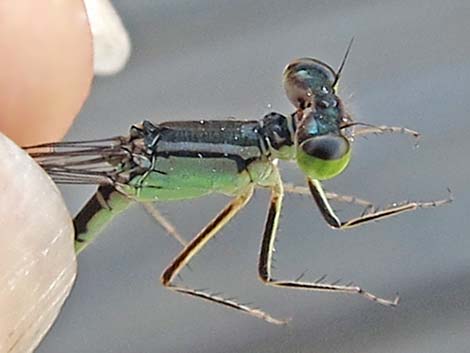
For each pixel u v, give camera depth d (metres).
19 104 0.06
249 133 0.05
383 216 0.05
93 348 0.06
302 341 0.06
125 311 0.06
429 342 0.06
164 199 0.06
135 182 0.06
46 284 0.05
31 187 0.05
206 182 0.06
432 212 0.06
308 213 0.06
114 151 0.06
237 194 0.06
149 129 0.06
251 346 0.06
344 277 0.06
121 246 0.06
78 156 0.06
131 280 0.06
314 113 0.05
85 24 0.06
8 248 0.05
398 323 0.06
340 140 0.05
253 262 0.06
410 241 0.06
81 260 0.06
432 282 0.06
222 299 0.06
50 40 0.06
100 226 0.06
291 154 0.05
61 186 0.06
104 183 0.06
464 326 0.06
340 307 0.06
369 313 0.06
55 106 0.06
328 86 0.05
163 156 0.06
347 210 0.06
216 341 0.06
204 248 0.06
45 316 0.05
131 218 0.06
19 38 0.06
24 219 0.05
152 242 0.06
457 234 0.06
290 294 0.06
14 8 0.05
